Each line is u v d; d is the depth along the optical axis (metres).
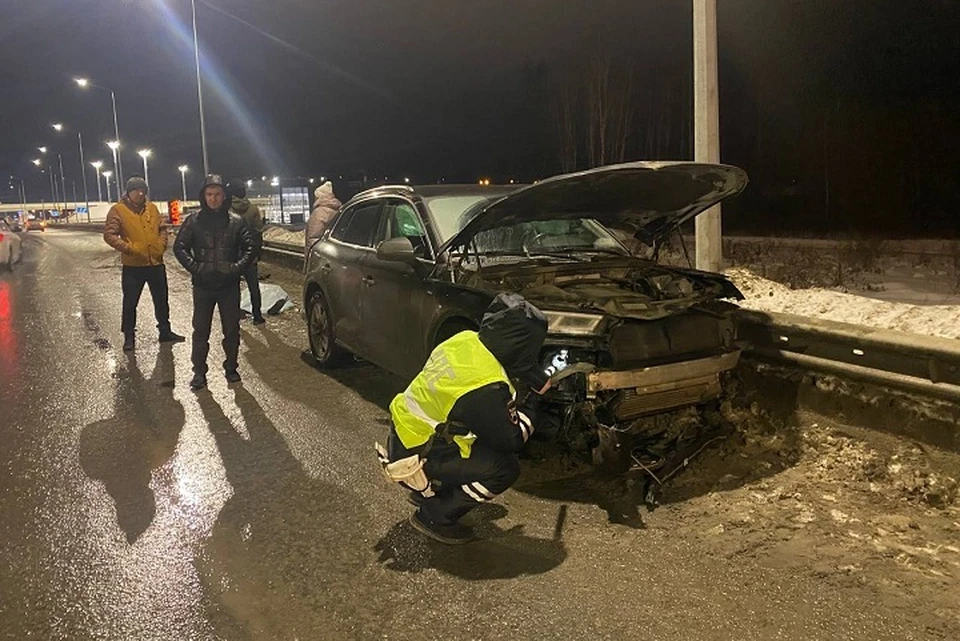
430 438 3.94
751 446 5.17
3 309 12.91
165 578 3.87
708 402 5.19
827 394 5.17
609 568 3.84
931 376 4.55
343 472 5.22
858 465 4.71
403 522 4.45
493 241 6.01
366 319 6.71
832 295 7.48
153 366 8.36
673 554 3.96
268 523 4.47
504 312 3.90
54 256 24.72
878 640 3.18
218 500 4.80
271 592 3.71
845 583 3.60
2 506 4.77
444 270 5.57
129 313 9.20
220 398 7.05
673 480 4.82
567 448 5.30
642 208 5.73
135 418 6.50
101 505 4.76
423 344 5.72
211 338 9.88
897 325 6.28
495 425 3.84
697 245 8.15
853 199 27.48
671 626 3.33
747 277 8.74
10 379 7.95
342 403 6.80
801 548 3.94
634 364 4.69
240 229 7.36
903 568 3.71
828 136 29.14
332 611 3.54
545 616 3.44
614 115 26.45
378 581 3.79
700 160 7.90
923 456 4.58
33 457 5.61
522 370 3.97
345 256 7.25
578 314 4.63
